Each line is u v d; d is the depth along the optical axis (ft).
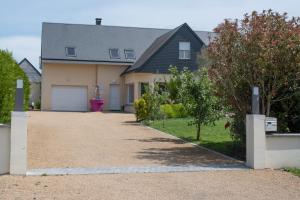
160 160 40.22
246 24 40.81
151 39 127.85
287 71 39.93
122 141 53.83
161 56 106.22
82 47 120.16
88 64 118.93
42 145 48.01
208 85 54.80
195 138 57.36
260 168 36.76
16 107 32.32
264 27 39.73
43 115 93.97
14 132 32.04
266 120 37.17
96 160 39.52
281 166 37.40
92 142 51.93
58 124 72.69
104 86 120.16
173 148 48.70
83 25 126.31
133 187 29.35
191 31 108.37
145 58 109.29
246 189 29.73
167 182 31.04
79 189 28.43
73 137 56.18
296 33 39.04
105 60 118.32
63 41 120.57
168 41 106.83
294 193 28.99
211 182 31.42
